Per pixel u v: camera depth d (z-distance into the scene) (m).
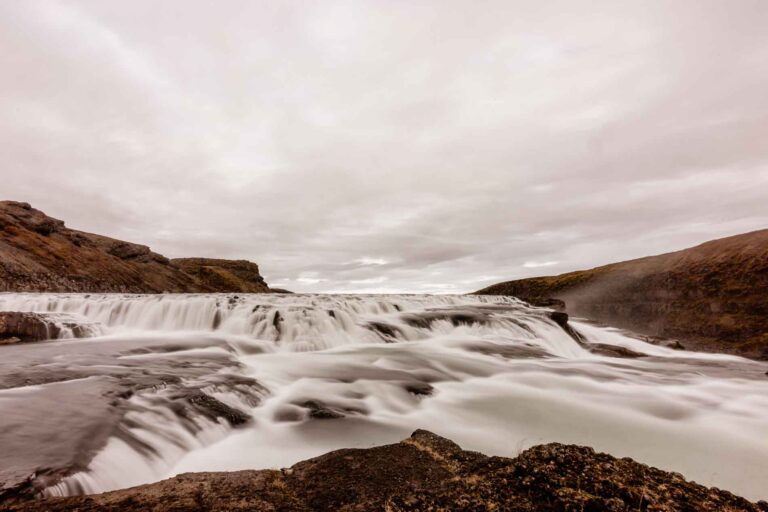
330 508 4.11
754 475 7.37
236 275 103.62
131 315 22.59
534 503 3.55
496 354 18.42
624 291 45.50
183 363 12.54
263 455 7.06
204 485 4.63
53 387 8.80
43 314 18.14
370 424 8.95
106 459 5.71
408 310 29.02
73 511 3.94
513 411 10.45
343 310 23.83
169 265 73.12
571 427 9.50
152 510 3.97
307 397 10.35
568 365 17.02
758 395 12.95
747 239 36.72
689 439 8.96
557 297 56.78
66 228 57.81
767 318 29.70
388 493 4.44
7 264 39.44
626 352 21.61
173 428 7.22
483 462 4.77
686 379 15.38
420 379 13.03
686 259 40.59
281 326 19.78
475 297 38.81
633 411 10.80
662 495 3.51
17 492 4.46
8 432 6.17
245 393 9.80
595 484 3.72
